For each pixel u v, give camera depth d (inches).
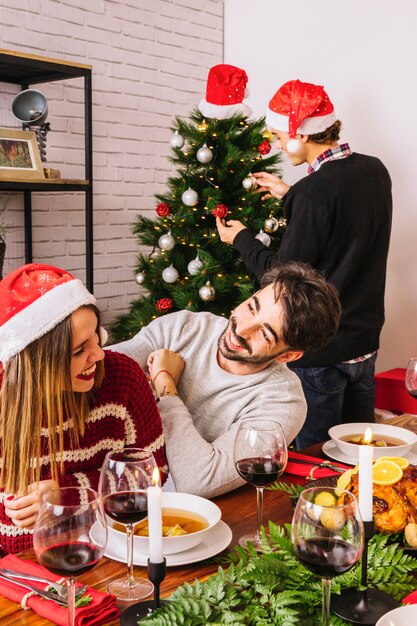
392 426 71.1
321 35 146.5
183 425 61.4
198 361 68.7
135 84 147.6
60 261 137.9
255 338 61.1
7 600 41.3
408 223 138.4
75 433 55.4
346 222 95.0
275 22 153.9
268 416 63.3
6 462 51.3
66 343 49.9
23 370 50.1
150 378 67.6
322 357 96.3
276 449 47.8
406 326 140.6
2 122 125.2
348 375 98.9
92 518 35.5
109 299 148.6
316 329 58.0
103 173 143.8
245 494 58.4
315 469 61.4
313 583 40.8
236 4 160.4
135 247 152.3
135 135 149.2
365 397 103.8
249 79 160.2
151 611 38.7
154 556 36.5
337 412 99.4
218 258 121.3
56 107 132.9
